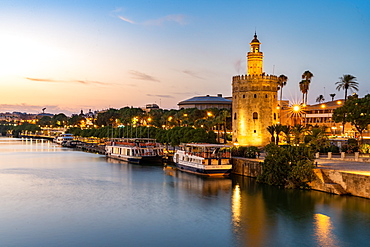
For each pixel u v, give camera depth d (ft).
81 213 205.36
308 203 214.69
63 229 179.83
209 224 186.19
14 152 620.08
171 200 232.32
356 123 331.16
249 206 215.31
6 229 179.63
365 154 298.15
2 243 162.50
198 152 330.95
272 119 406.62
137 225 185.47
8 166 406.62
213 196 239.71
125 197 241.14
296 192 239.71
